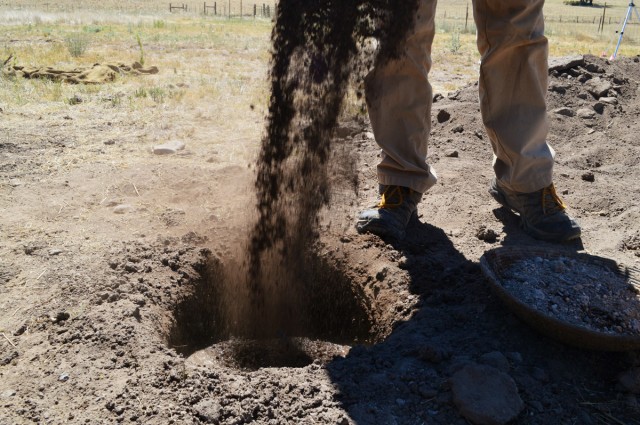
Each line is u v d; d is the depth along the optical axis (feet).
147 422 7.30
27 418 7.41
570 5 292.61
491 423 7.32
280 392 7.89
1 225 12.55
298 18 10.93
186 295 11.13
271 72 11.50
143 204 13.87
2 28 59.26
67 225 12.67
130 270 10.94
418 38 11.05
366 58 11.14
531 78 11.27
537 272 9.70
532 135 11.72
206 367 8.41
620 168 16.96
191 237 12.25
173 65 35.42
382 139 11.89
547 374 8.21
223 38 54.75
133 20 81.15
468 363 8.03
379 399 7.82
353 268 12.09
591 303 9.04
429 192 14.89
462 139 18.57
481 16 11.03
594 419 7.63
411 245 12.28
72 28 63.46
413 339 9.09
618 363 8.43
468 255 11.94
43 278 10.55
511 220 13.35
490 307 9.55
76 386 7.93
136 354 8.54
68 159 16.62
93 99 24.48
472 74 37.83
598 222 13.44
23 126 19.89
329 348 11.85
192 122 21.44
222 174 15.66
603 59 25.27
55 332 9.12
